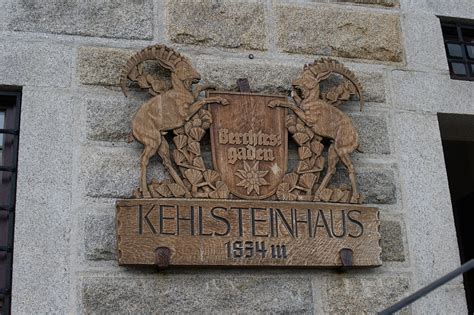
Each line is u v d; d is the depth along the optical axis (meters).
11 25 4.94
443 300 5.06
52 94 4.86
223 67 5.21
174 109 4.88
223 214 4.71
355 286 4.92
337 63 5.29
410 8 5.77
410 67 5.60
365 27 5.61
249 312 4.70
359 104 5.37
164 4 5.25
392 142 5.35
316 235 4.82
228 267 4.70
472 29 5.96
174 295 4.61
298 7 5.51
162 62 4.96
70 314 4.46
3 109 4.92
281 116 5.04
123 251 4.52
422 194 5.27
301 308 4.78
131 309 4.54
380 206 5.16
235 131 4.93
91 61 5.00
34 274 4.48
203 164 4.81
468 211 7.53
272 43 5.37
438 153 5.40
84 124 4.86
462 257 7.40
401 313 4.96
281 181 4.89
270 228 4.76
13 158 4.79
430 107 5.52
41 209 4.61
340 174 5.12
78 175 4.74
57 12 5.04
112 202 4.73
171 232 4.60
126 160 4.83
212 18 5.30
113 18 5.12
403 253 5.09
